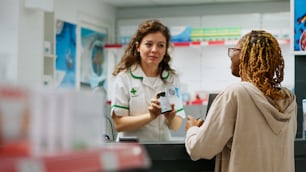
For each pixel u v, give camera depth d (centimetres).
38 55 429
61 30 591
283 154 201
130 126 239
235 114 196
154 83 252
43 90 87
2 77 93
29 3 402
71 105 91
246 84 199
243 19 691
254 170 194
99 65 709
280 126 200
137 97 247
